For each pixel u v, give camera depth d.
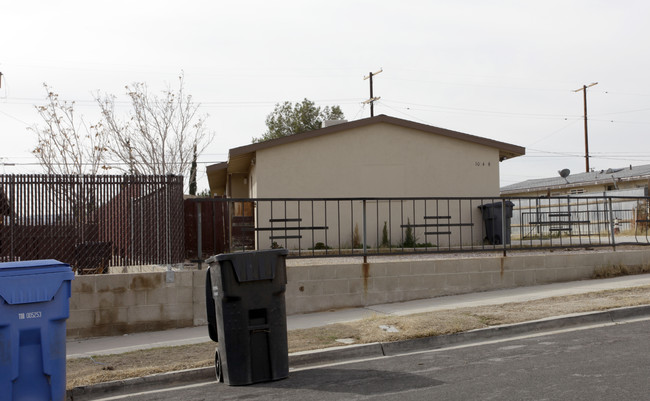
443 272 11.59
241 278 6.68
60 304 5.95
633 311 9.12
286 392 6.25
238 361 6.68
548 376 6.14
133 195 10.41
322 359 7.65
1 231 9.81
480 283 11.80
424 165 18.39
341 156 17.83
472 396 5.61
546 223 13.43
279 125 45.94
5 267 5.80
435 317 9.05
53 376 5.87
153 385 6.98
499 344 7.89
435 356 7.46
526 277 12.09
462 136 18.52
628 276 12.66
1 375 5.66
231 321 6.70
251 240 13.82
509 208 15.33
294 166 17.48
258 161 17.31
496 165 18.92
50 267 5.94
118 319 9.98
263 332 6.78
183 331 9.96
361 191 17.89
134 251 10.39
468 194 18.62
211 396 6.33
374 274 11.23
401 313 9.93
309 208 17.45
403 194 18.17
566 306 9.46
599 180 33.44
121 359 7.96
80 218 10.16
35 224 9.98
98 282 9.92
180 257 10.52
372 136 18.09
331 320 9.92
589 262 12.58
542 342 7.80
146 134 25.44
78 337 9.80
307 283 10.90
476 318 8.89
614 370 6.21
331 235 17.55
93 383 6.80
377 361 7.45
